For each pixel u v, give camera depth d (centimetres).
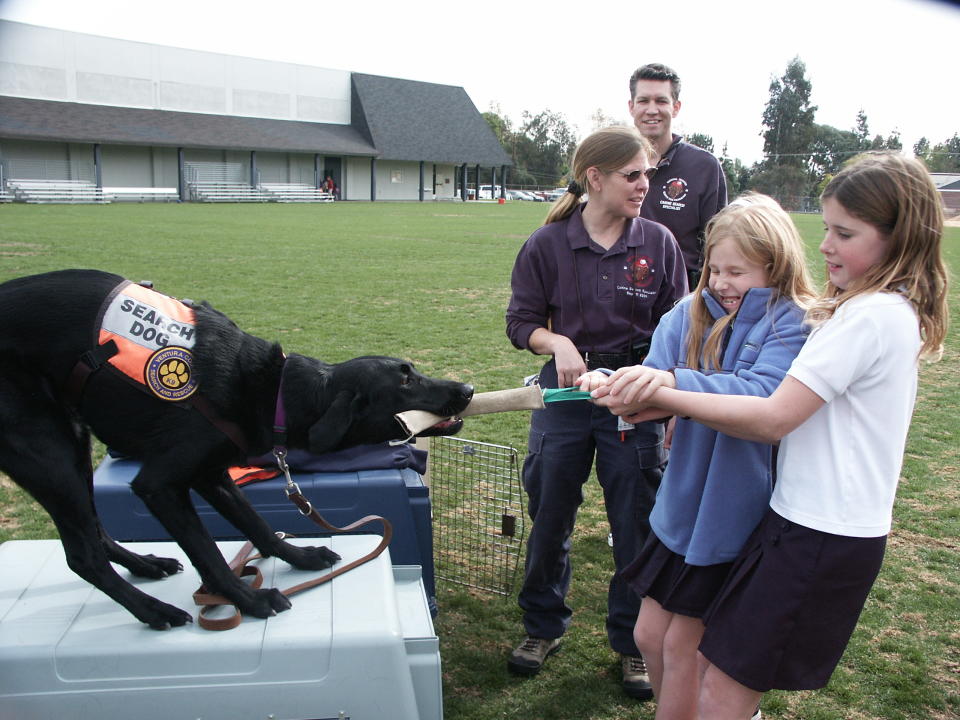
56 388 239
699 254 413
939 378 834
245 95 5269
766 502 232
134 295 245
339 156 5606
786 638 212
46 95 4400
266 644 217
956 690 321
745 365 233
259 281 1341
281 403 251
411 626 247
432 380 255
